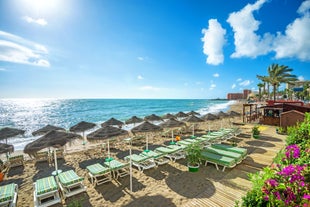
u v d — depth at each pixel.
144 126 7.35
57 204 5.17
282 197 2.42
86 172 7.57
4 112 46.22
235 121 20.78
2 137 9.11
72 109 53.97
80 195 5.58
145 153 8.21
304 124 5.20
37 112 45.62
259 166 7.06
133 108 58.53
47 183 5.54
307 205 1.98
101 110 51.03
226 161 6.79
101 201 5.23
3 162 8.76
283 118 13.29
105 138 6.52
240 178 6.10
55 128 11.05
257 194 2.62
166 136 14.37
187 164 7.61
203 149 8.46
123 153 10.16
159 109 55.06
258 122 18.80
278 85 31.20
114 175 6.71
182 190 5.61
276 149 9.16
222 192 5.26
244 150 7.92
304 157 3.30
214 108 56.22
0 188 5.49
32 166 8.59
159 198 5.20
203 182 6.04
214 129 16.81
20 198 5.75
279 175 2.81
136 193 5.58
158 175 6.84
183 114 16.14
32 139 17.12
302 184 2.39
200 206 4.64
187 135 14.52
